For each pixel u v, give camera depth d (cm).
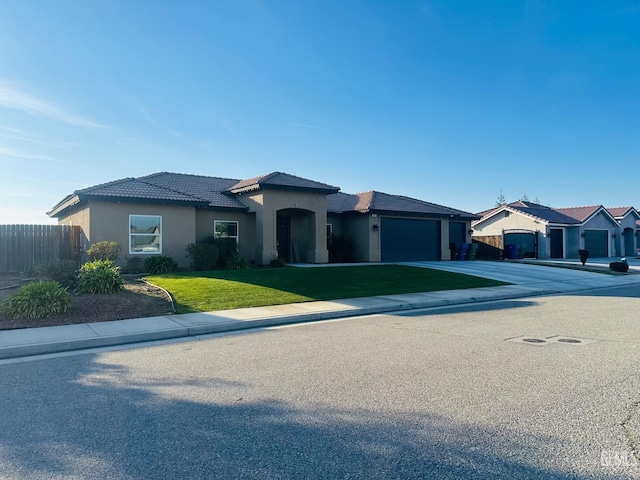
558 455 371
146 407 497
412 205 2727
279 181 2134
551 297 1468
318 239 2255
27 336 845
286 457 376
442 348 747
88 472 357
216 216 2150
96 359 722
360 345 780
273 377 597
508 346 757
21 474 354
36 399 529
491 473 345
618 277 2119
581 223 3528
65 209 2200
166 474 352
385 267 2016
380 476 343
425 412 466
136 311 1083
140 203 1864
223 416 466
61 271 1295
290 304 1209
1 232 1645
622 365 631
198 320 995
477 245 3023
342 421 448
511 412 462
